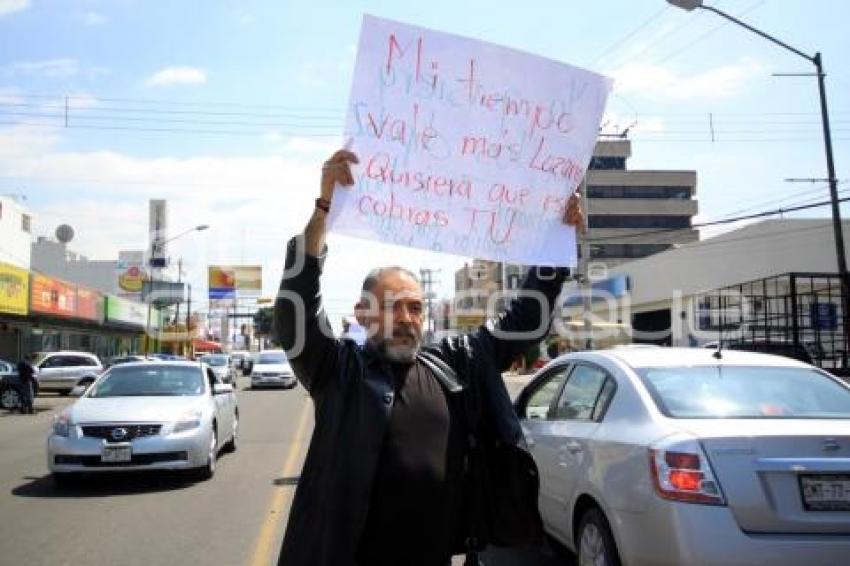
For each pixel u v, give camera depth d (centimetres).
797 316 1513
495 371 325
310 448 303
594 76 346
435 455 296
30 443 1617
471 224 335
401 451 294
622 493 511
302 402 2781
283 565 293
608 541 530
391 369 308
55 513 902
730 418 517
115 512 907
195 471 1125
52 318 4047
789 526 461
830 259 3522
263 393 3431
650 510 482
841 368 1434
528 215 339
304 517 294
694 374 575
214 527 832
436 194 333
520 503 310
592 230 11256
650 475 488
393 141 331
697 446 475
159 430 1054
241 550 739
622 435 534
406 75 334
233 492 1027
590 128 345
